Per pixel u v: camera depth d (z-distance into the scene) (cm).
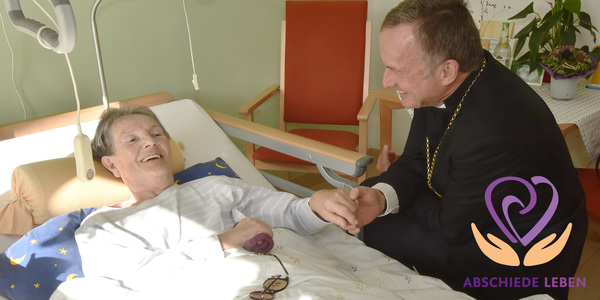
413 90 145
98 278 139
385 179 174
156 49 254
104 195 165
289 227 167
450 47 135
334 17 293
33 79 214
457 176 149
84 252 146
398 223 174
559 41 265
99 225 150
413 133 178
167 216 156
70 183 160
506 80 147
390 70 145
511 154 140
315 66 300
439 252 164
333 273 145
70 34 119
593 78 268
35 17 209
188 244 145
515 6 297
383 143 299
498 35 295
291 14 295
